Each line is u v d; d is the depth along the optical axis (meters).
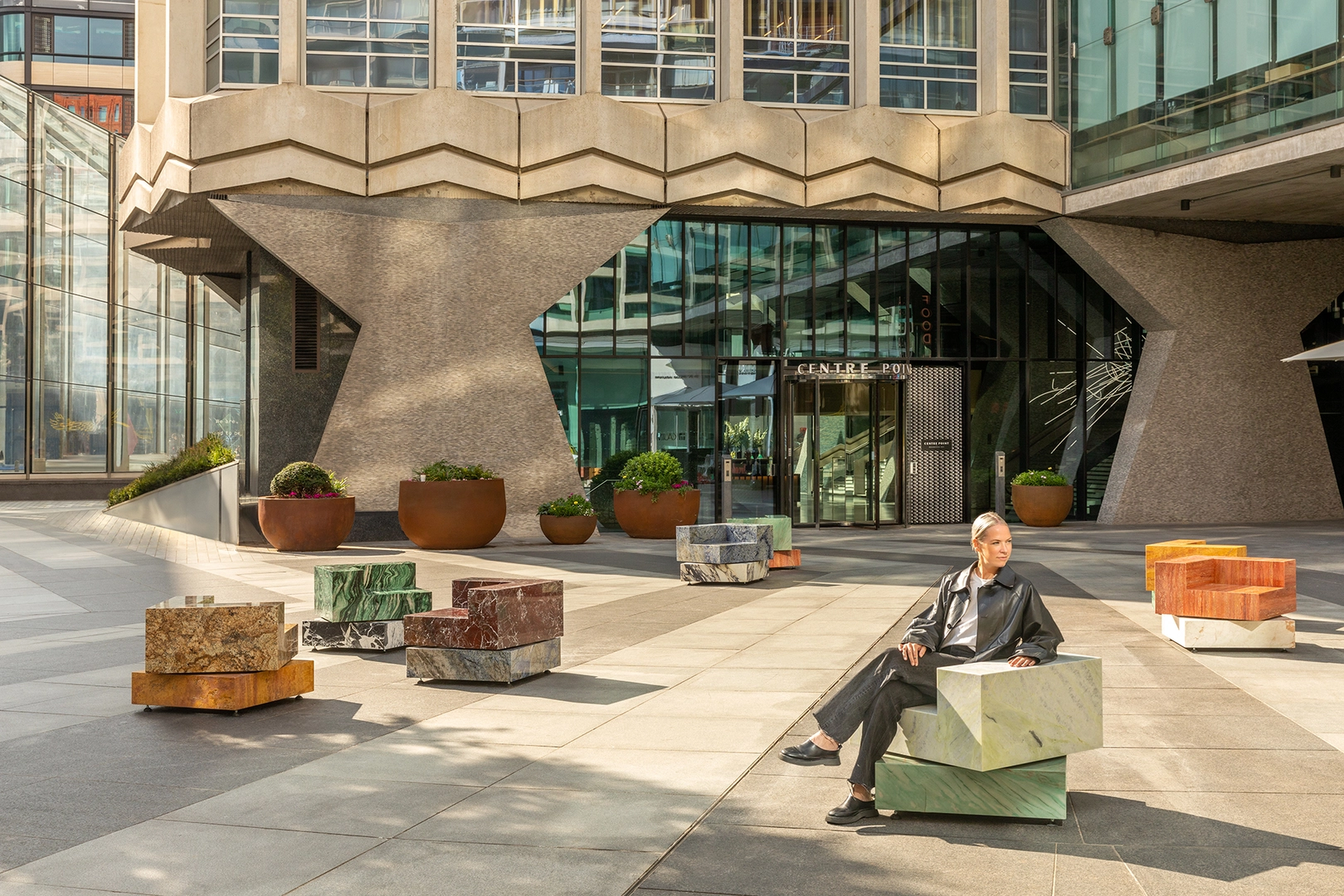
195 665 7.58
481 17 24.75
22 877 4.49
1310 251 28.05
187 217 24.69
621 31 25.42
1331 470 28.20
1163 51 24.22
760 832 5.04
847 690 5.39
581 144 23.77
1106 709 7.52
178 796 5.62
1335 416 29.73
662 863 4.64
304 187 22.97
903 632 10.84
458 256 23.89
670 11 25.58
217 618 7.61
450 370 23.97
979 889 4.32
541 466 24.39
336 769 6.12
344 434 23.58
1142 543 21.34
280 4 22.95
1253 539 21.75
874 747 5.21
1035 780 5.11
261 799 5.56
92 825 5.17
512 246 24.08
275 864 4.64
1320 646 9.99
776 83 25.81
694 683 8.51
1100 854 4.73
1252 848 4.79
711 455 26.67
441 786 5.79
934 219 26.78
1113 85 25.33
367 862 4.66
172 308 45.69
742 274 26.81
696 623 11.69
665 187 24.69
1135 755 6.33
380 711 7.63
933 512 27.92
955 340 27.86
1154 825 5.10
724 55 25.30
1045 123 26.58
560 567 17.91
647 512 23.84
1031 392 28.23
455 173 23.39
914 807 5.19
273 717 7.46
